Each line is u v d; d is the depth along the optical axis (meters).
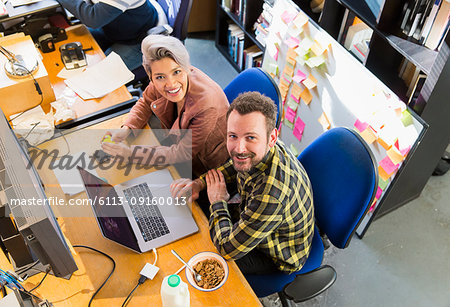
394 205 2.59
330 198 1.68
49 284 1.41
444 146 2.31
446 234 2.54
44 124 1.97
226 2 3.42
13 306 1.16
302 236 1.66
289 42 2.54
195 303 1.37
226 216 1.58
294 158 1.60
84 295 1.38
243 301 1.37
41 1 2.55
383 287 2.29
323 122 2.48
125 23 2.66
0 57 2.13
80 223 1.59
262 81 1.97
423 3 1.86
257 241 1.46
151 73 1.80
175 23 2.69
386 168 2.13
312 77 2.46
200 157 2.03
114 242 1.50
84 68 2.33
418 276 2.34
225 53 3.73
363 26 2.28
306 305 2.21
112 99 2.16
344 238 1.66
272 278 1.71
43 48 2.41
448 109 2.03
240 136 1.35
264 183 1.40
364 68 2.09
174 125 2.06
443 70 1.79
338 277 2.33
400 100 1.95
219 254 1.49
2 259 1.47
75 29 2.62
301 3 2.49
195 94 1.87
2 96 2.00
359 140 1.59
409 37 1.99
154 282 1.42
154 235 1.55
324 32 2.27
